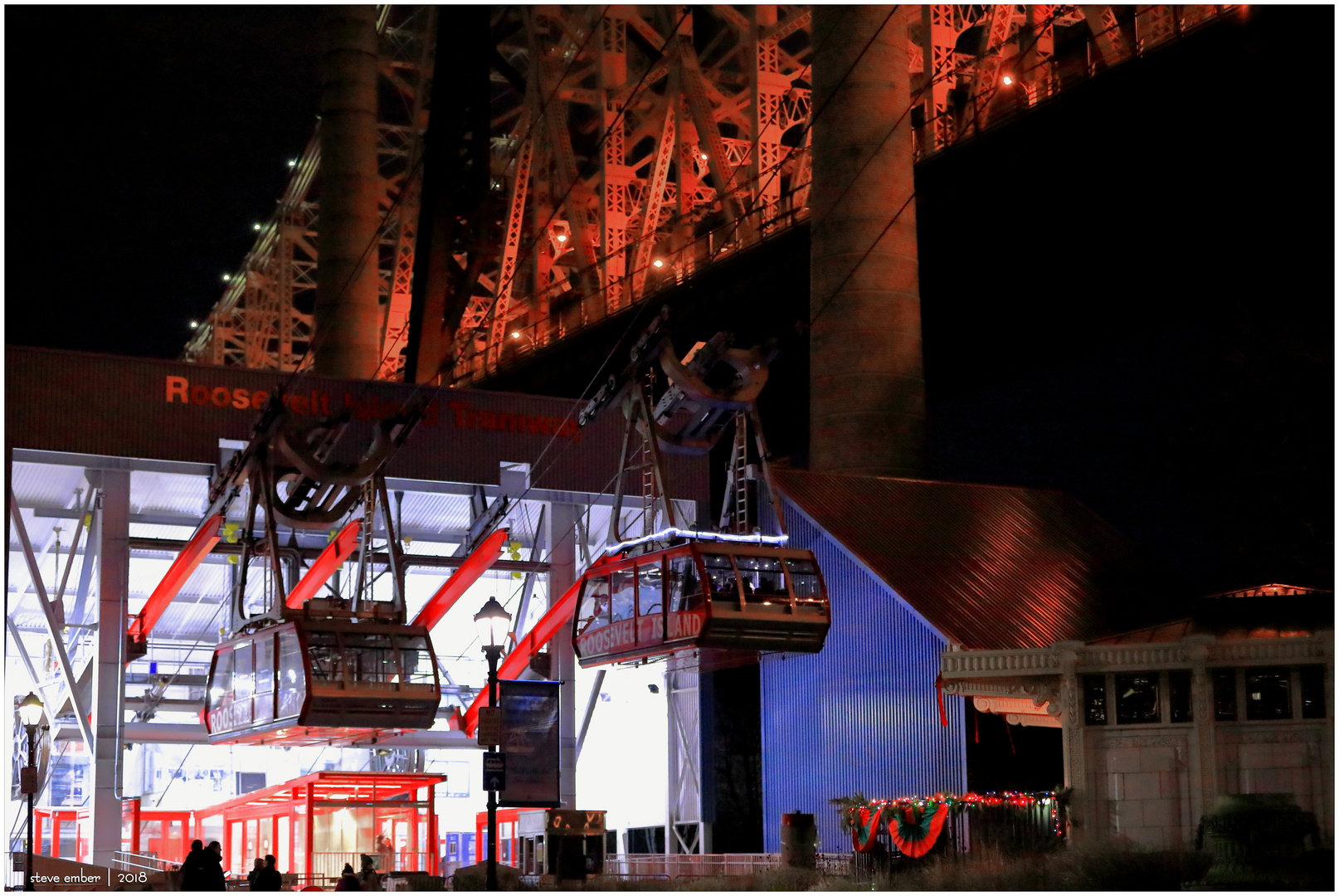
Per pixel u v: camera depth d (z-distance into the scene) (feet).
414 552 200.34
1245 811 87.86
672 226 336.70
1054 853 98.68
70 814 179.93
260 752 214.07
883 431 200.75
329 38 330.95
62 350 167.53
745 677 180.45
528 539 200.13
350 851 150.30
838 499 159.43
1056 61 291.58
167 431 170.50
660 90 377.71
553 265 411.75
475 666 209.05
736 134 457.27
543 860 140.05
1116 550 163.12
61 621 167.63
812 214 212.43
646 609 134.62
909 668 139.44
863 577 147.43
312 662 141.49
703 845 176.14
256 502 155.12
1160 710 104.53
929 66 277.44
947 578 146.61
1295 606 107.55
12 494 162.40
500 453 185.68
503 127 456.04
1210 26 215.10
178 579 166.91
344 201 326.44
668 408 140.36
